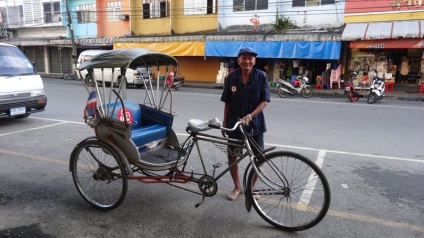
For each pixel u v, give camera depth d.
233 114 3.63
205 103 11.40
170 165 3.61
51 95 13.42
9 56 7.82
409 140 6.48
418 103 12.18
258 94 3.53
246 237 3.08
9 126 7.63
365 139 6.55
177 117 8.79
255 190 3.40
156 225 3.29
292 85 14.08
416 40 13.59
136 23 22.97
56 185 4.24
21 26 28.22
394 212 3.54
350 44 14.94
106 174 3.71
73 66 23.39
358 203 3.74
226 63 19.77
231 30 19.44
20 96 7.44
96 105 3.64
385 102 12.48
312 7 16.91
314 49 15.67
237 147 3.45
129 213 3.52
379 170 4.80
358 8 15.48
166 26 21.77
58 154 5.53
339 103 12.02
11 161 5.17
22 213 3.51
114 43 22.28
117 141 3.56
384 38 14.06
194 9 20.59
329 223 3.32
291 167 3.64
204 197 3.55
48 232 3.15
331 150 5.79
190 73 21.88
